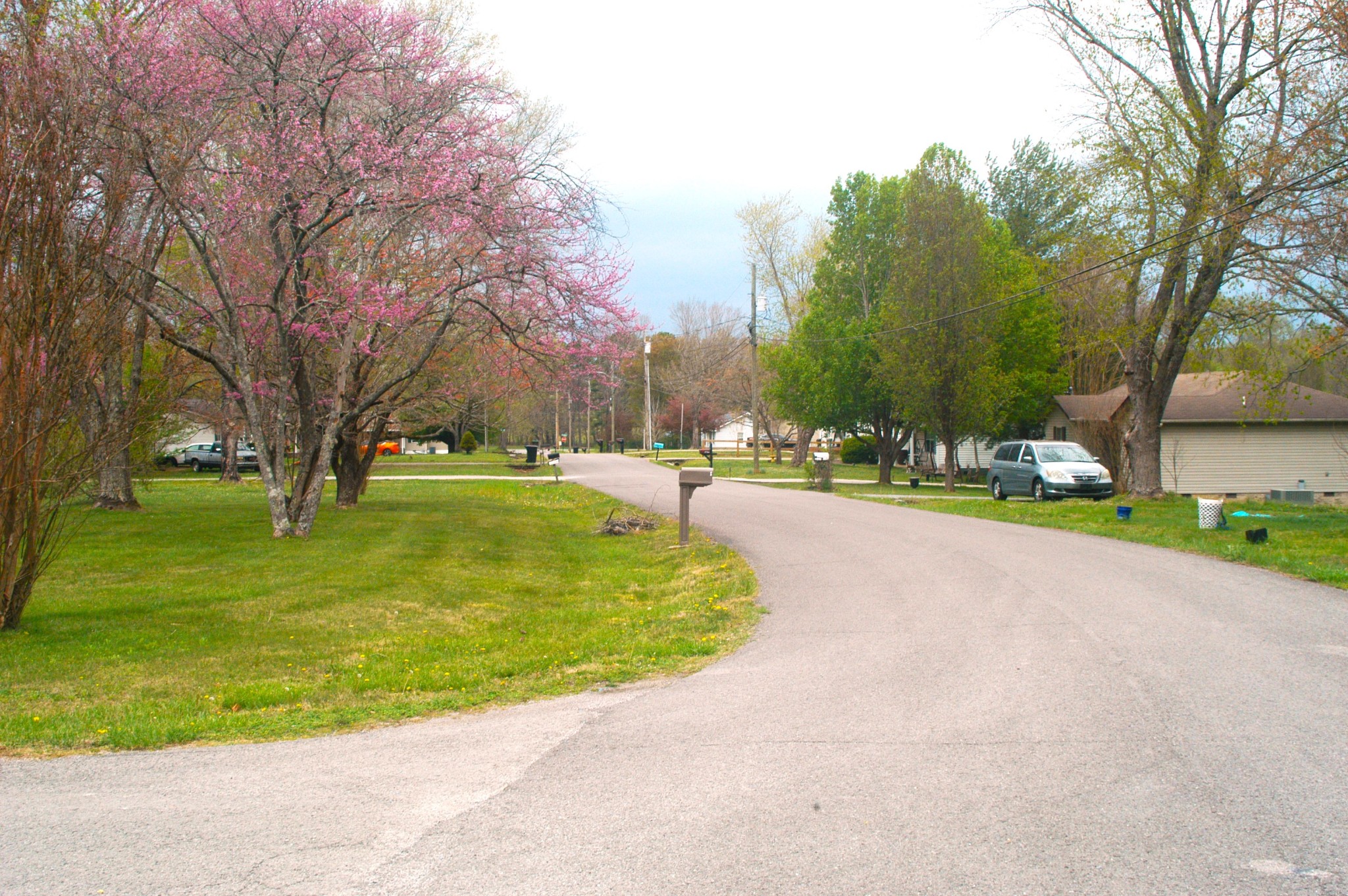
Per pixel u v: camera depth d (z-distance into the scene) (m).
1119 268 23.41
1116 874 3.96
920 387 34.22
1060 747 5.64
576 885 3.97
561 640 9.97
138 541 16.61
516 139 18.25
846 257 43.47
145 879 4.10
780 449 64.38
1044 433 41.41
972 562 13.52
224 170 15.08
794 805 4.83
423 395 20.84
